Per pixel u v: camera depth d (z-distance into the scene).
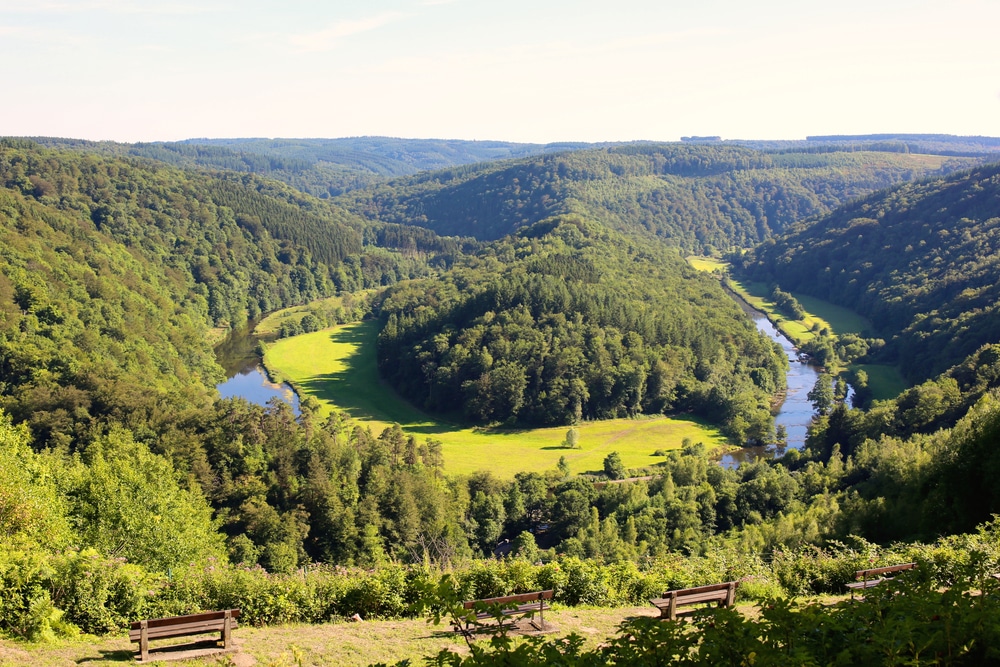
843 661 10.89
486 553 67.06
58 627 19.23
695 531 62.16
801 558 26.45
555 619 21.45
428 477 71.12
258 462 69.25
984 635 11.45
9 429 45.16
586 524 64.69
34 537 25.66
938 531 35.97
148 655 18.16
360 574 23.95
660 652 11.46
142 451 53.84
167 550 32.16
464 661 11.15
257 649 18.89
